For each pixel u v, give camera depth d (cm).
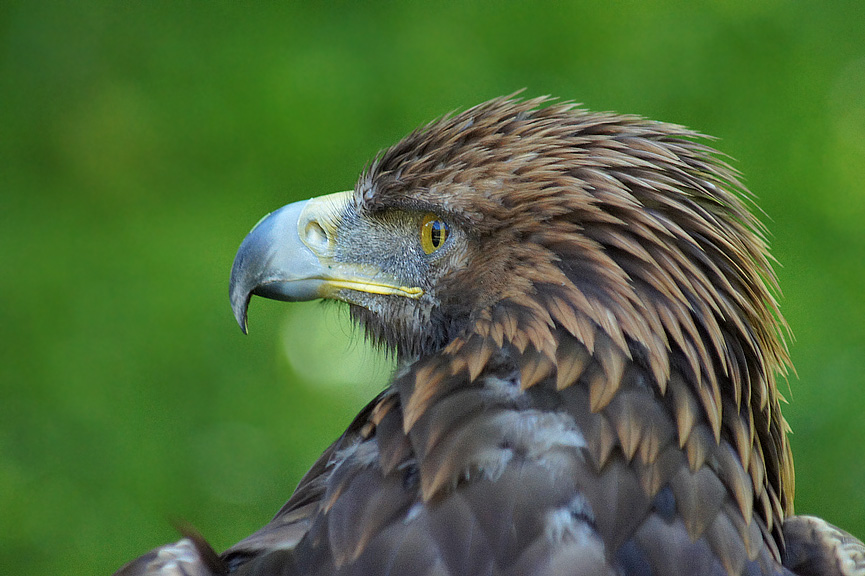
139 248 1223
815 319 1138
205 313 1212
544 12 1249
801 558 439
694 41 1230
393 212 491
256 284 520
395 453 405
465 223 456
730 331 430
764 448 446
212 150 1241
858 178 1184
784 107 1209
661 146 464
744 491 404
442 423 402
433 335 488
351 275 505
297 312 1227
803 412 1098
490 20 1249
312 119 1220
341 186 1204
